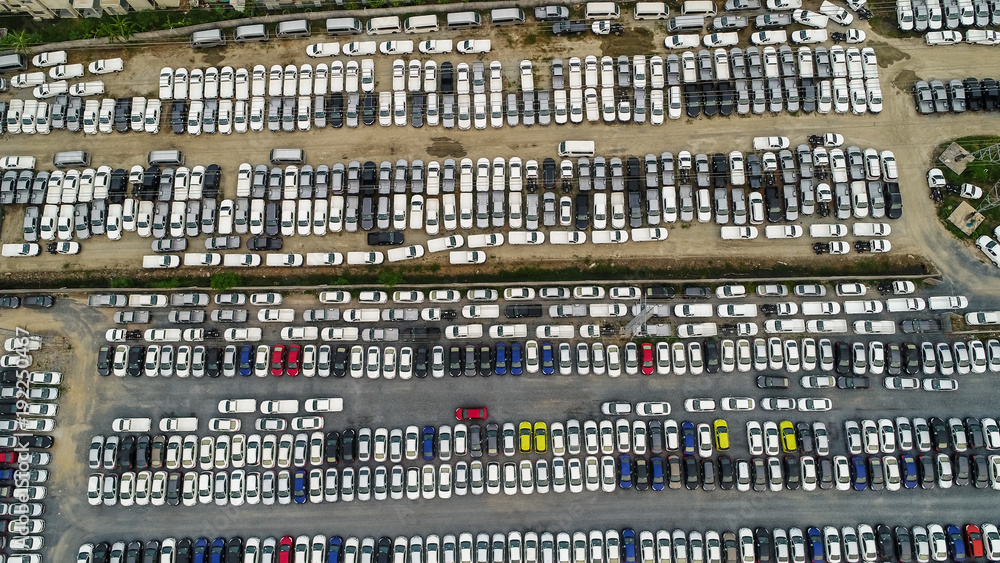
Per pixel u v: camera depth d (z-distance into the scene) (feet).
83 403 221.66
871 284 221.05
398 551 210.18
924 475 208.54
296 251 228.84
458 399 220.02
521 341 222.28
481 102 233.76
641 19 239.71
